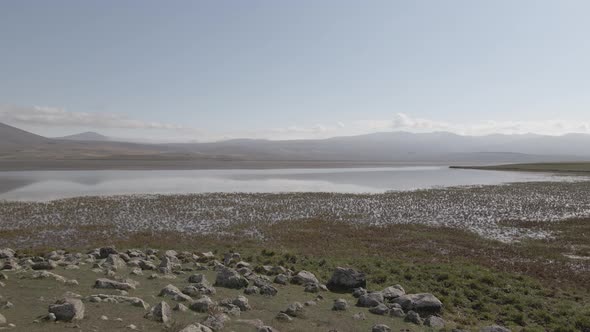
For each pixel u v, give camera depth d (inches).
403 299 598.5
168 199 2138.3
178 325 410.3
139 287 593.3
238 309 499.8
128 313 446.0
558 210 1888.5
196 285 597.6
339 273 705.6
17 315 417.1
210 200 2126.0
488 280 780.6
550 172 5098.4
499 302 676.7
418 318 538.3
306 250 1079.6
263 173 4714.6
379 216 1705.2
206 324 421.4
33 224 1435.8
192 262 860.6
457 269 865.5
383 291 647.1
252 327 441.1
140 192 2508.6
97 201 2022.6
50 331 372.8
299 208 1897.1
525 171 5403.5
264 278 708.0
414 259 994.1
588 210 1887.3
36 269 677.3
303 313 522.0
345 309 558.3
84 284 579.8
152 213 1696.6
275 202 2081.7
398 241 1221.1
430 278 794.8
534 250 1110.4
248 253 993.5
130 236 1258.0
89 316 424.2
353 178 4079.7
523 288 751.1
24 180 3260.3
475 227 1482.5
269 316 501.0
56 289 534.9
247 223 1507.1
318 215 1712.6
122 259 800.9
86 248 1069.1
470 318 592.7
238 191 2650.1
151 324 415.8
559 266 949.8
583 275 876.0
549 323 596.4
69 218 1557.6
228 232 1342.3
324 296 636.7
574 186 3029.0
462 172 5383.9
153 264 779.4
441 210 1879.9
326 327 480.7
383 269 851.4
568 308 657.0
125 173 4333.2
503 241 1248.8
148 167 5531.5
